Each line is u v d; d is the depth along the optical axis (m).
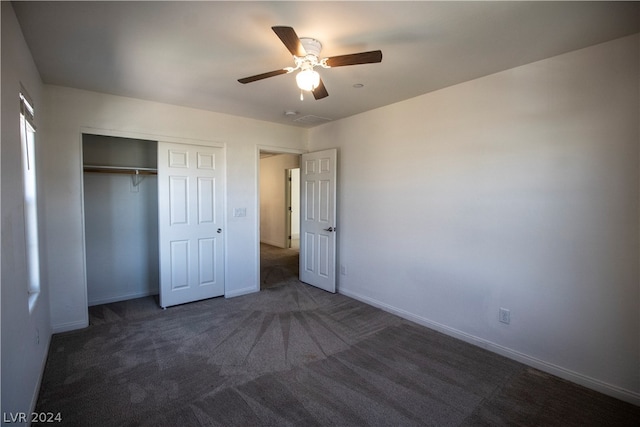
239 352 2.83
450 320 3.20
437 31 2.09
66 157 3.16
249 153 4.38
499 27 2.03
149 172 4.30
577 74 2.36
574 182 2.40
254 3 1.77
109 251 4.07
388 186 3.76
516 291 2.72
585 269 2.37
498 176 2.80
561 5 1.80
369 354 2.81
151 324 3.40
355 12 1.87
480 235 2.94
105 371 2.51
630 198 2.18
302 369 2.57
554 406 2.16
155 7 1.81
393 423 1.99
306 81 2.18
